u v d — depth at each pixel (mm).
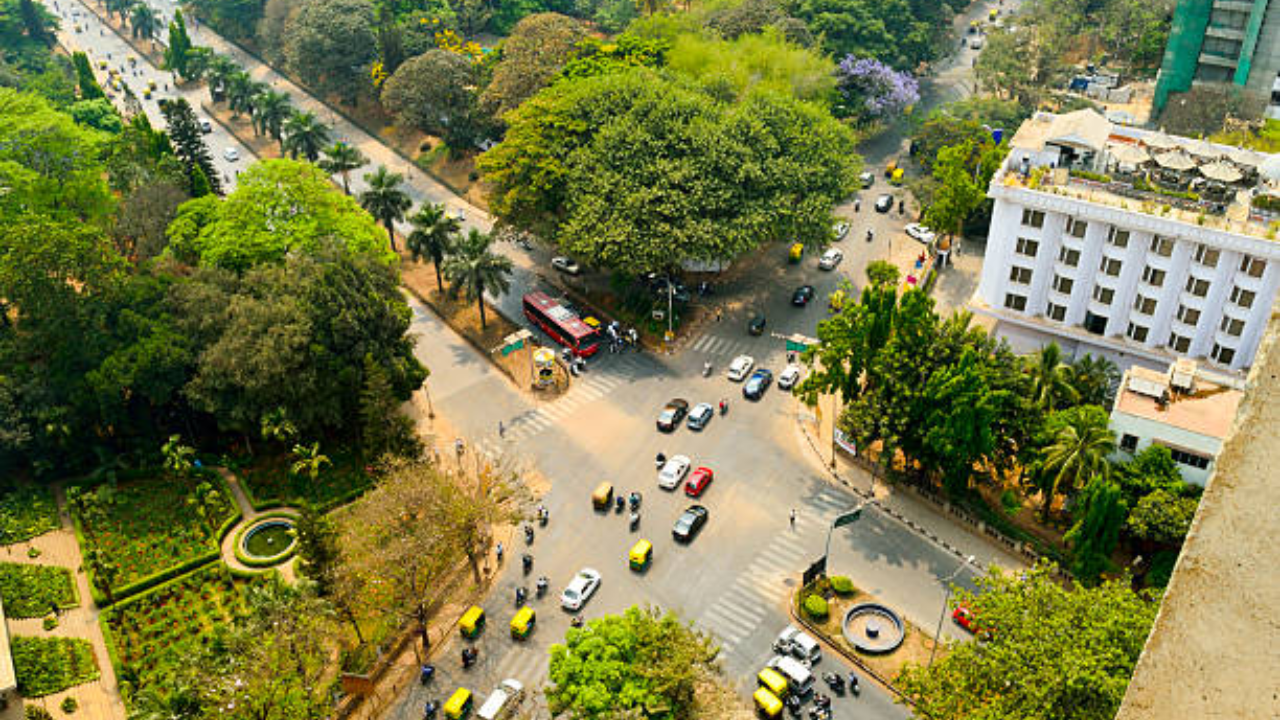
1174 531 68750
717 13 154375
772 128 111438
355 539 74125
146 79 189000
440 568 76312
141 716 58531
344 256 93938
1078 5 169875
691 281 116688
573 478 88750
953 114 142125
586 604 76125
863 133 148500
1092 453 72875
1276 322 11023
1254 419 11227
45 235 84750
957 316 83688
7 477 86625
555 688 59844
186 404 89000
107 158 126625
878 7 158375
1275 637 11477
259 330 84562
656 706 57375
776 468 89188
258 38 197375
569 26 148125
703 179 102875
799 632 71938
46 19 196750
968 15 198125
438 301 116438
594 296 115625
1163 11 164125
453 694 69500
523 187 109438
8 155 108750
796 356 103188
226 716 58500
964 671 54656
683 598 76625
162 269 97625
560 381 101688
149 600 75688
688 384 100438
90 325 85750
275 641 61906
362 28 165000
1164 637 12297
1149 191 86062
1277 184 84375
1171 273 84438
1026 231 90688
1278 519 11234
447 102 147125
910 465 86812
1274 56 132375
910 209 130250
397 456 87438
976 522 81000
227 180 149500
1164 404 75062
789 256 120125
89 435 87500
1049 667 50625
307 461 84625
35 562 78875
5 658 62844
